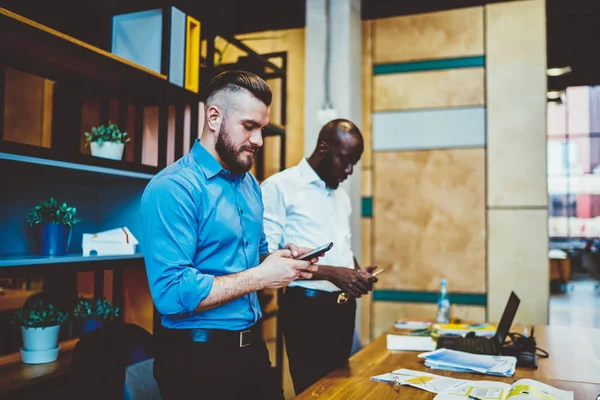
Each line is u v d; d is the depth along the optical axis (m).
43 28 1.92
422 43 4.56
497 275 4.32
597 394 1.64
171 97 2.72
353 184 4.42
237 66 4.16
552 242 17.38
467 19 4.44
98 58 2.20
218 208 1.52
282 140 3.86
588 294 10.56
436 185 4.50
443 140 4.49
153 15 2.67
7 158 1.84
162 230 1.40
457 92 4.46
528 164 4.27
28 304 2.56
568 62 8.16
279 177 2.39
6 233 2.27
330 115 4.38
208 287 1.37
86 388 1.29
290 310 2.30
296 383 2.28
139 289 2.73
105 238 2.35
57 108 2.69
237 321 1.54
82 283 2.90
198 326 1.49
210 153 1.54
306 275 1.59
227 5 4.69
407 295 4.56
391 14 4.64
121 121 2.84
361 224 4.70
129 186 2.68
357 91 4.59
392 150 4.63
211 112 1.52
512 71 4.32
